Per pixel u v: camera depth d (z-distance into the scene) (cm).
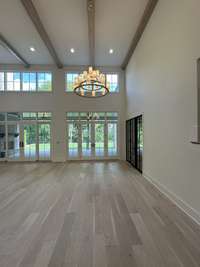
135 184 488
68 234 248
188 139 309
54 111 898
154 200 372
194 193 290
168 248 217
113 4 476
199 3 276
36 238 239
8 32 598
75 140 916
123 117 916
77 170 677
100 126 923
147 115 539
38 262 195
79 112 914
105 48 714
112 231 255
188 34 308
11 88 897
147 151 542
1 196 399
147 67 538
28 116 905
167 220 286
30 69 888
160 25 432
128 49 720
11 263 194
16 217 299
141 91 607
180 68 337
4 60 843
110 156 923
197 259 198
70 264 191
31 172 646
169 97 385
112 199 378
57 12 501
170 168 380
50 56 794
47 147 909
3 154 897
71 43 673
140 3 473
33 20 509
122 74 911
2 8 487
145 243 227
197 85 284
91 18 500
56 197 391
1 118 898
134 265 190
